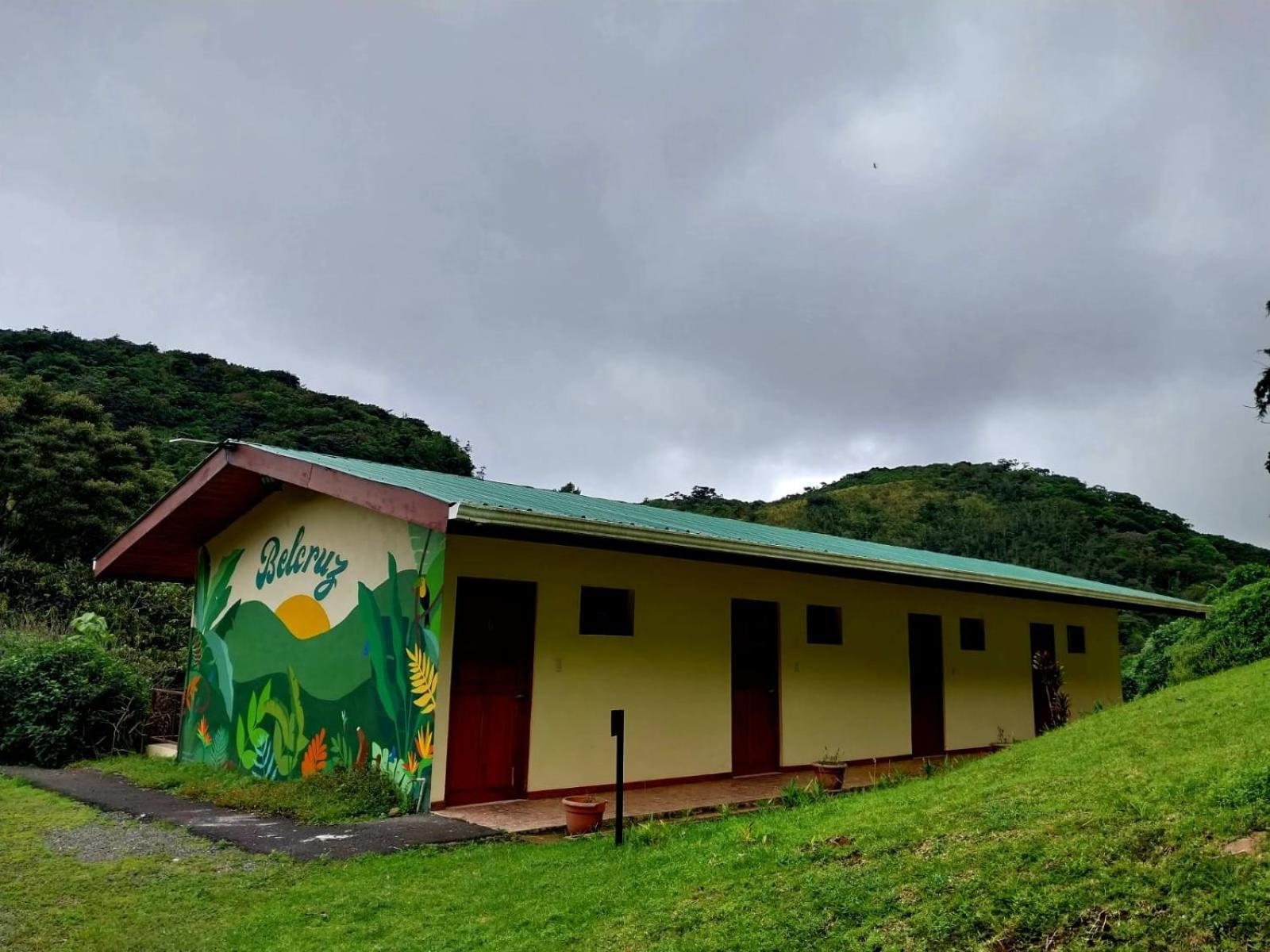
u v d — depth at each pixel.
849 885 3.66
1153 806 3.63
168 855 5.89
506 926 4.20
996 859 3.51
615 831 6.07
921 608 12.61
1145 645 14.73
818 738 10.75
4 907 4.77
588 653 8.63
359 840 6.20
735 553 8.35
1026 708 14.05
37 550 20.72
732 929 3.55
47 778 9.73
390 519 8.37
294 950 4.11
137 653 16.42
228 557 11.29
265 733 9.71
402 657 7.90
